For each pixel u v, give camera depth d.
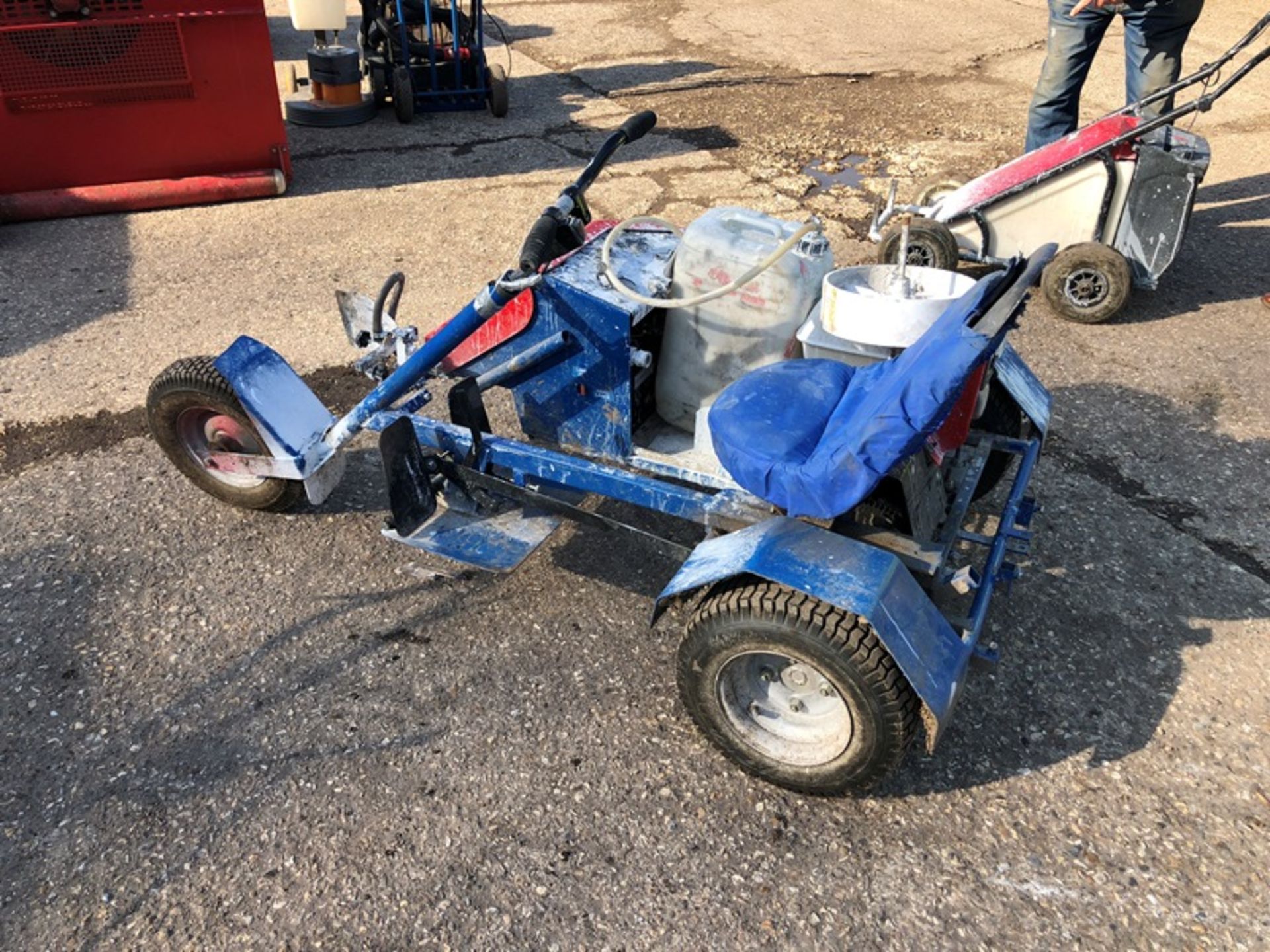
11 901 2.40
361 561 3.53
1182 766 2.77
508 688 3.01
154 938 2.32
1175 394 4.50
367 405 3.28
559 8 11.80
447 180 6.97
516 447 3.26
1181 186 4.78
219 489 3.72
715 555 2.56
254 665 3.08
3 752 2.78
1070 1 5.54
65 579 3.41
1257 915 2.39
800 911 2.39
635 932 2.34
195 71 6.28
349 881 2.45
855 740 2.46
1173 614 3.30
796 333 2.99
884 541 2.64
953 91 8.77
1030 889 2.45
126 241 6.05
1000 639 3.19
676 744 2.84
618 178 6.96
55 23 5.93
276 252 5.90
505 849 2.53
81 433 4.19
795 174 7.01
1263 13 10.56
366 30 8.27
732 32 10.68
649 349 3.33
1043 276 5.09
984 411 3.41
